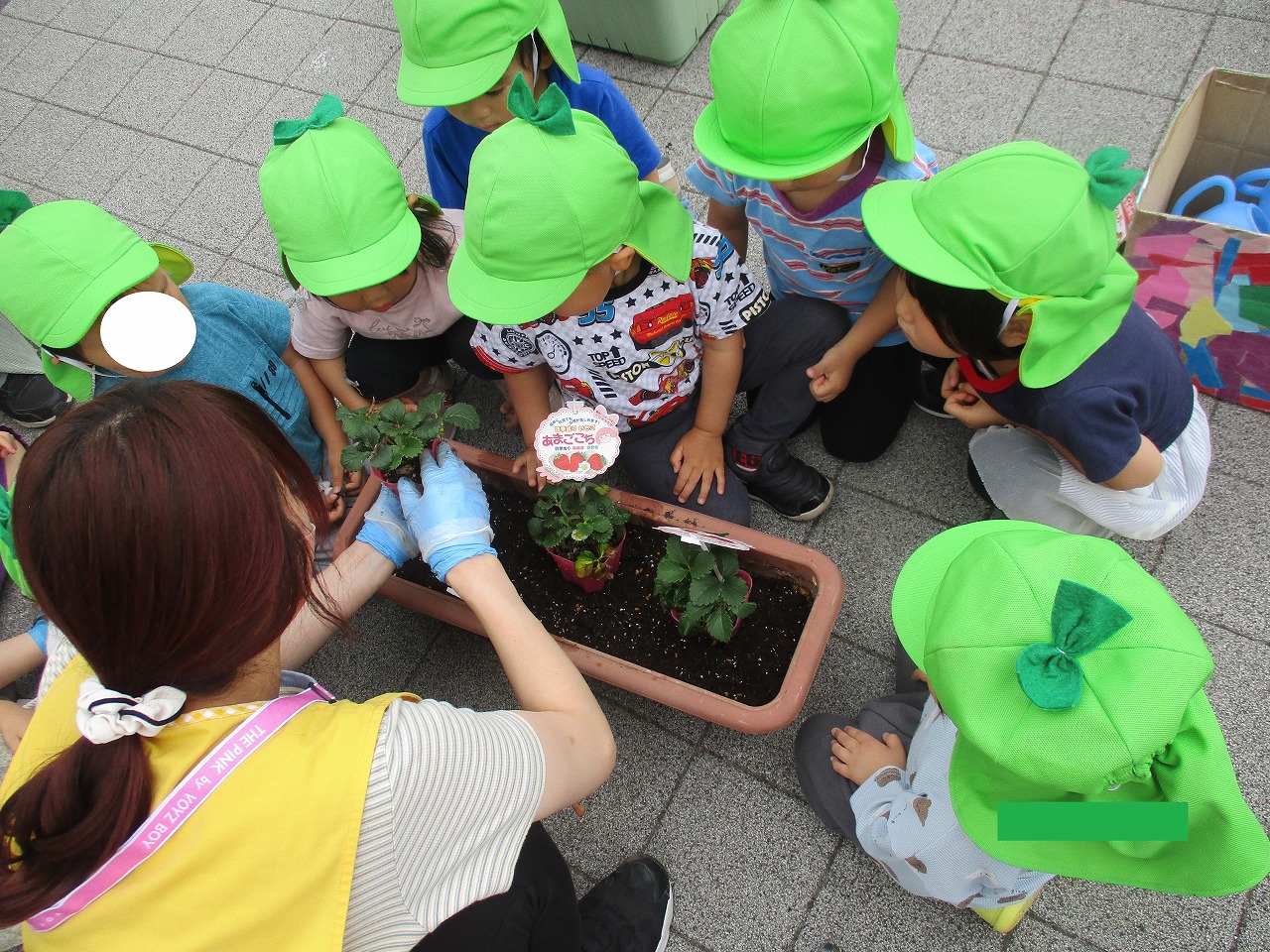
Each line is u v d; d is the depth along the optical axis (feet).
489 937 4.11
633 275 5.66
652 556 6.52
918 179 5.70
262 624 2.86
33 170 10.84
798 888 6.09
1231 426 7.23
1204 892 3.80
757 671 6.07
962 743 4.20
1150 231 6.27
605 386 6.41
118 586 2.58
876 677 6.73
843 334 6.75
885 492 7.50
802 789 6.31
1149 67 8.80
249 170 10.36
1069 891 5.85
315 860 2.86
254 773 2.87
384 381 7.72
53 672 4.32
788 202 6.07
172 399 2.72
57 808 2.69
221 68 11.22
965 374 5.57
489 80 6.10
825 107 4.97
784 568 6.10
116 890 2.74
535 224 4.60
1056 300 4.43
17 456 6.91
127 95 11.25
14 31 12.29
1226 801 3.57
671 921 6.05
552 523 5.87
